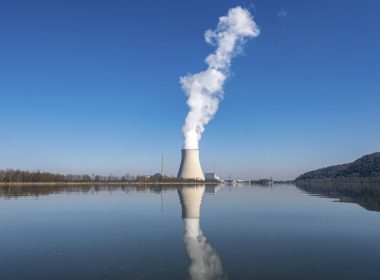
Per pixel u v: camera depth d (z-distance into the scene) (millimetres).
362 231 26172
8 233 25969
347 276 15859
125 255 19438
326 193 76438
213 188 116188
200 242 22594
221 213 37125
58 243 22547
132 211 39438
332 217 33656
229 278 15609
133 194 71125
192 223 30078
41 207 44125
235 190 98562
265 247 21172
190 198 60188
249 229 27094
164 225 29125
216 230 26672
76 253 19984
